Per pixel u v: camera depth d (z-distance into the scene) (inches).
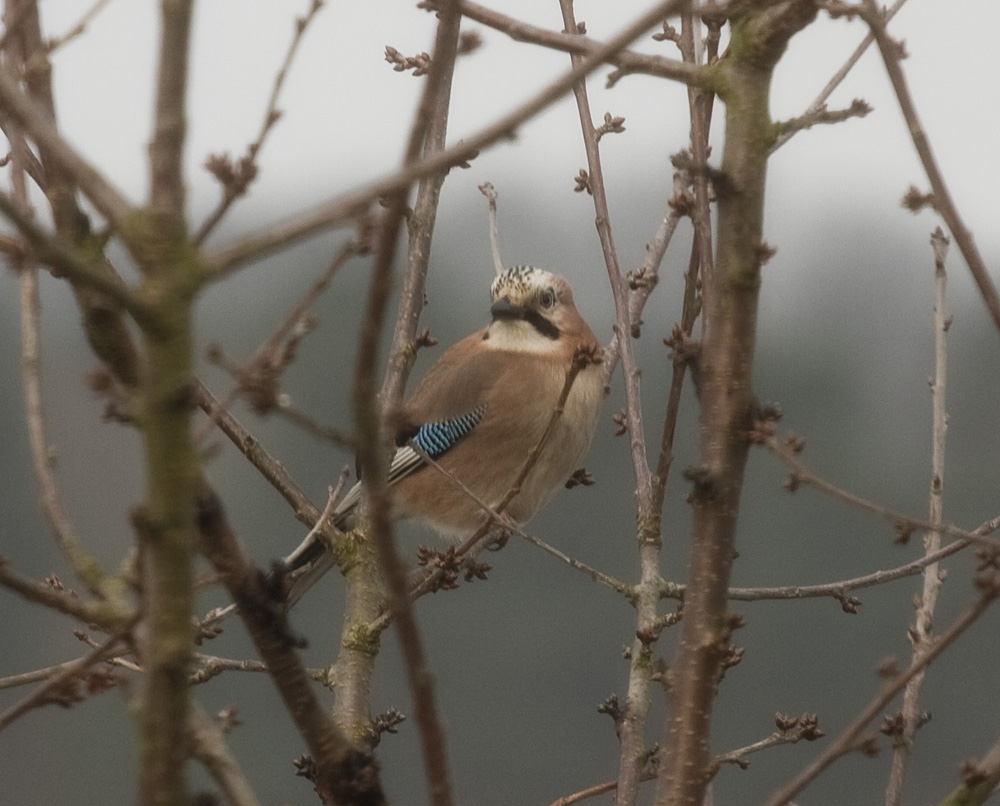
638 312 372.5
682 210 274.2
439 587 330.3
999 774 217.8
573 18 339.3
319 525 319.6
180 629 165.8
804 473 221.0
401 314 361.4
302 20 210.4
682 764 215.0
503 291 551.5
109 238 196.1
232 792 201.3
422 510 543.8
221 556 202.2
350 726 321.4
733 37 219.8
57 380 865.5
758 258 212.5
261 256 161.6
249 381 172.9
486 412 530.9
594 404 535.8
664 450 332.5
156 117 159.8
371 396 170.6
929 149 215.0
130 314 157.4
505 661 983.6
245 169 197.5
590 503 983.0
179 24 159.2
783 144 275.1
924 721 287.3
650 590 328.5
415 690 183.2
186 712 168.6
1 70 165.3
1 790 868.6
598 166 365.4
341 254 193.2
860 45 298.7
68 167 162.4
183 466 161.9
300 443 979.9
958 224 213.8
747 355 214.5
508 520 332.5
